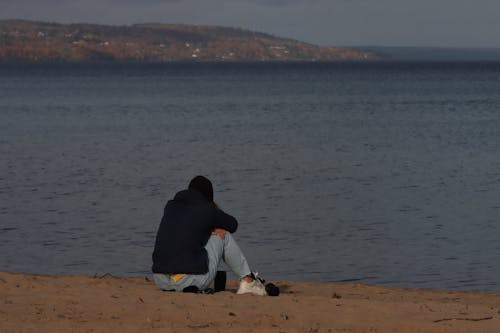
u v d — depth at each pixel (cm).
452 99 11462
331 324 927
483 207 2875
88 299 1036
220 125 7062
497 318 982
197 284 1092
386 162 4325
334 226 2502
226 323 914
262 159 4456
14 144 5325
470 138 5731
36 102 11112
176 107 9888
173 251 1093
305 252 2112
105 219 2603
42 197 3083
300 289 1423
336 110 9250
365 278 1839
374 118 7931
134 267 1923
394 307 1040
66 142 5478
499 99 11325
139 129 6612
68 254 2075
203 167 4091
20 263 1967
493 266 1955
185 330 879
